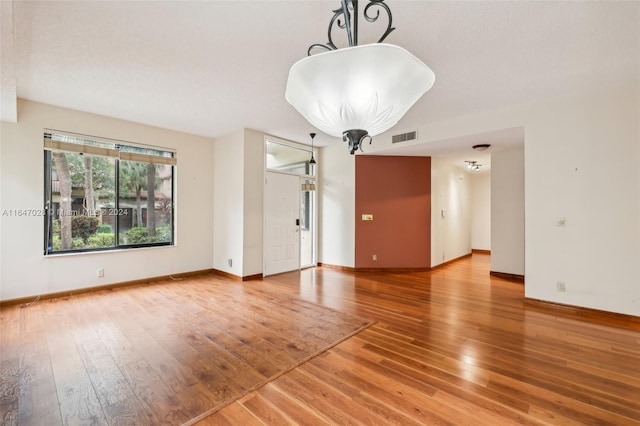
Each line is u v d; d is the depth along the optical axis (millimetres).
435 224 6176
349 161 6031
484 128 4160
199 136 5504
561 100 3615
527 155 3842
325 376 2176
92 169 4426
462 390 2006
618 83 3217
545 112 3715
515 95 3584
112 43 2506
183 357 2443
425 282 5066
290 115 4367
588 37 2379
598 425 1682
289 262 5898
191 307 3686
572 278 3570
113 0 1981
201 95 3619
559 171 3641
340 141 5934
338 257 6188
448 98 3676
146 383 2078
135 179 4855
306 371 2242
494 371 2246
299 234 6113
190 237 5406
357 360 2406
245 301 3945
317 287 4695
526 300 3908
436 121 4594
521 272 5250
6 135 3688
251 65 2879
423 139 4816
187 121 4668
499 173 5516
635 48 2531
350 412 1788
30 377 2139
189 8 2070
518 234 5293
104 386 2037
